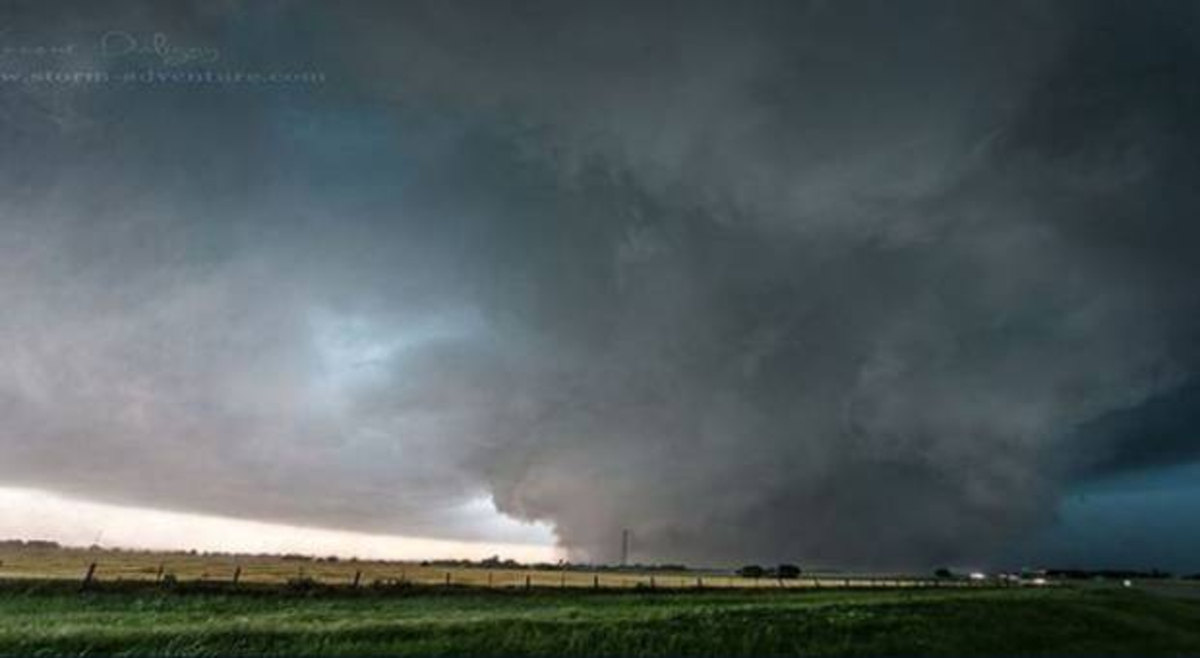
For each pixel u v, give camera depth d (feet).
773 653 93.91
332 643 87.92
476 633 95.30
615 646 92.73
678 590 204.74
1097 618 136.67
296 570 336.70
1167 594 217.56
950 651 99.09
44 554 472.44
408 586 167.84
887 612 124.57
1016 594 177.17
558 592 181.98
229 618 109.70
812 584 297.53
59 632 87.76
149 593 139.23
